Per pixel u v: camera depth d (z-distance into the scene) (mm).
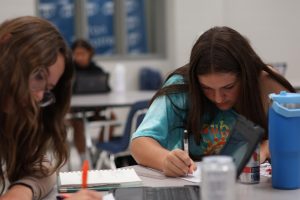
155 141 1781
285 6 6855
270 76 1793
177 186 1445
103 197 1351
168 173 1586
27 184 1401
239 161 1292
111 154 3566
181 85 1857
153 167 1686
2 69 1241
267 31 6840
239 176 1368
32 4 5832
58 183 1490
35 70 1255
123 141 3316
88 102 3961
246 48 1691
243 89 1704
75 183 1469
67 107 1504
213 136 1855
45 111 1484
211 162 981
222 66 1618
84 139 4195
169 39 6848
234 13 6781
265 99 1747
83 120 4047
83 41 5129
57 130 1497
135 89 6738
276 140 1382
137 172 1657
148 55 6898
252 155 1361
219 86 1656
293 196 1331
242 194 1356
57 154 1520
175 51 6715
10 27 1271
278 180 1403
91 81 4875
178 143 1862
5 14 5652
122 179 1514
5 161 1381
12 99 1262
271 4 6824
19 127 1320
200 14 6707
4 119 1316
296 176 1400
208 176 971
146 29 7062
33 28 1276
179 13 6629
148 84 6438
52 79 1324
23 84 1244
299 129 1369
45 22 1325
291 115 1353
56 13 6570
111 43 6898
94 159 4027
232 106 1769
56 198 1408
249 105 1719
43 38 1274
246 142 1308
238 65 1654
